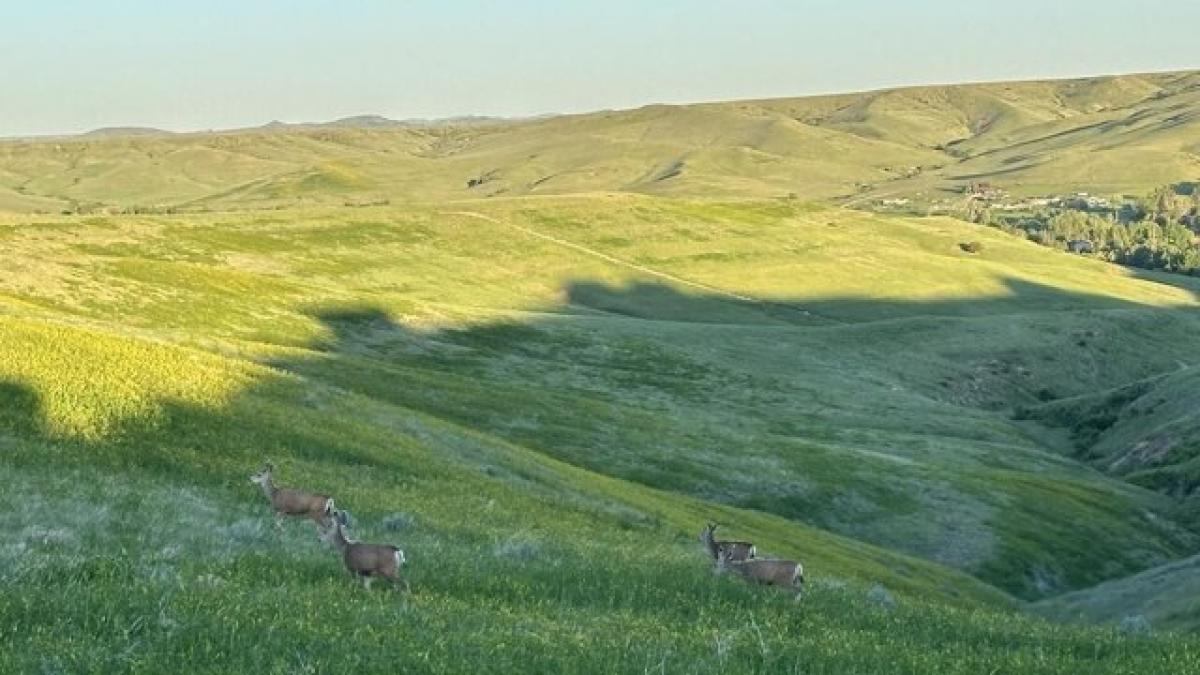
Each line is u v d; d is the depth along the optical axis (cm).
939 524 6756
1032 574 6488
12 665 956
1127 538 7394
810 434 9550
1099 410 11838
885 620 1862
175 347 4494
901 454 8975
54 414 2892
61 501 2119
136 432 3011
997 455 9531
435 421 4916
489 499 3609
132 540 1869
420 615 1338
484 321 12094
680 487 6356
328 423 3872
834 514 6594
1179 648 1678
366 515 2762
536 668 1130
